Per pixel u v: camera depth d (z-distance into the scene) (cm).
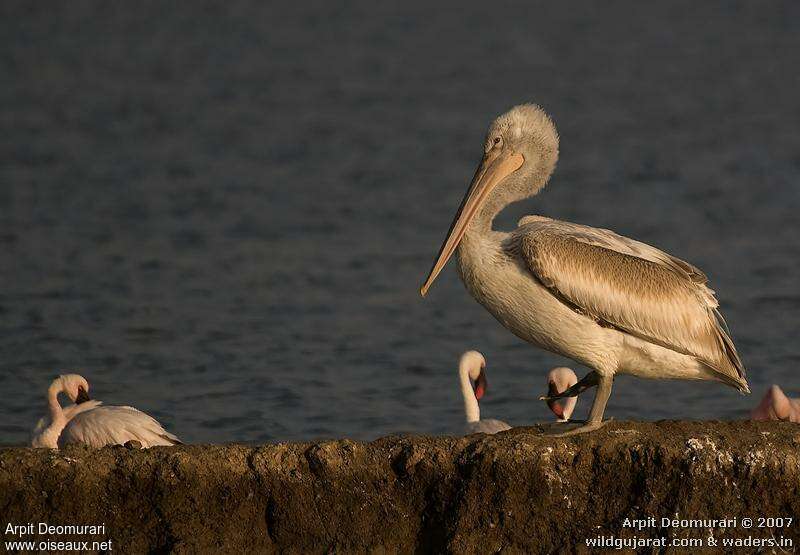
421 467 856
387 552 859
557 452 848
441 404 1427
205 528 861
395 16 7800
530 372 1579
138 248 2231
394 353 1650
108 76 4934
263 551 866
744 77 5028
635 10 8112
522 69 5353
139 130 3681
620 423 888
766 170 3059
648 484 838
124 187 2816
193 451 866
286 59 5653
